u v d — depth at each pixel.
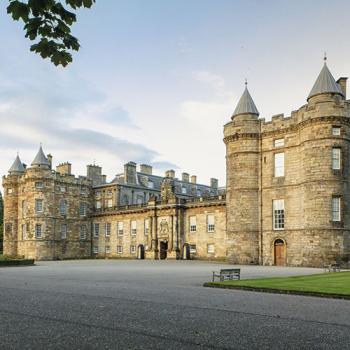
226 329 10.86
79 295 18.09
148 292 19.31
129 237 76.19
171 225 68.75
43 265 50.62
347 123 45.38
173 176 92.00
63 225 77.38
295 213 48.12
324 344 9.41
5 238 80.69
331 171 44.53
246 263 50.62
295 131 49.00
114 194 81.31
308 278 26.36
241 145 52.28
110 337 9.88
